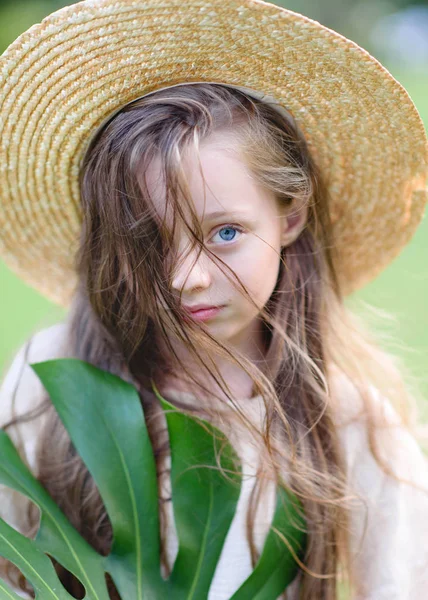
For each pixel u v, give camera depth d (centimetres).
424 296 157
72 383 84
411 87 316
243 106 82
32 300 195
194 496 82
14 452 84
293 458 86
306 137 87
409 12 481
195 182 78
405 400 100
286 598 88
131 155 79
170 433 82
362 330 98
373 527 90
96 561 81
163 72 81
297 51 79
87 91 82
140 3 76
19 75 80
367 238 93
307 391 90
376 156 87
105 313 87
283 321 89
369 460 92
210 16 77
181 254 79
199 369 89
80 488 90
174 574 82
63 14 77
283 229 88
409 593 90
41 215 92
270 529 84
